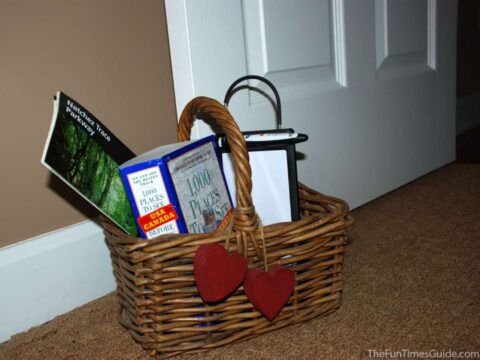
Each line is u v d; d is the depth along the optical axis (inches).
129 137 35.8
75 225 33.9
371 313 30.0
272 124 39.8
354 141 48.2
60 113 24.8
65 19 31.6
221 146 31.1
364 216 48.4
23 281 31.2
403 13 52.4
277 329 28.1
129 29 35.0
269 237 25.3
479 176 60.5
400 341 26.9
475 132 95.7
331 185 46.2
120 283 29.2
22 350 28.7
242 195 24.5
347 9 45.3
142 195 25.4
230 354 26.8
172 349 26.3
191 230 26.6
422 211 48.9
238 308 26.3
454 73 62.9
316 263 28.0
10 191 30.6
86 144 26.3
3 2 28.8
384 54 50.7
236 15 35.9
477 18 98.3
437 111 60.7
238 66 36.4
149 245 24.2
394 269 36.0
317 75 43.9
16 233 31.1
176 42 33.7
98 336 29.9
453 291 32.1
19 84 30.1
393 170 54.3
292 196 30.7
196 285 25.0
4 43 29.1
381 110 51.1
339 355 26.0
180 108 34.9
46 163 23.6
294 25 40.7
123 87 35.1
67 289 33.4
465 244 39.9
